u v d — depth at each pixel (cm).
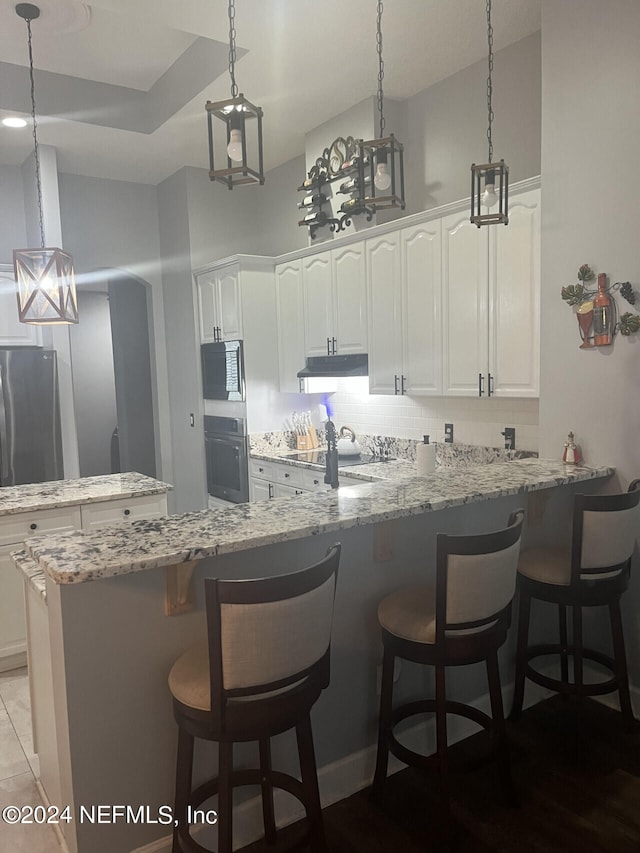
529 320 303
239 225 549
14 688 305
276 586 148
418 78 372
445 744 193
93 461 775
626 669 250
